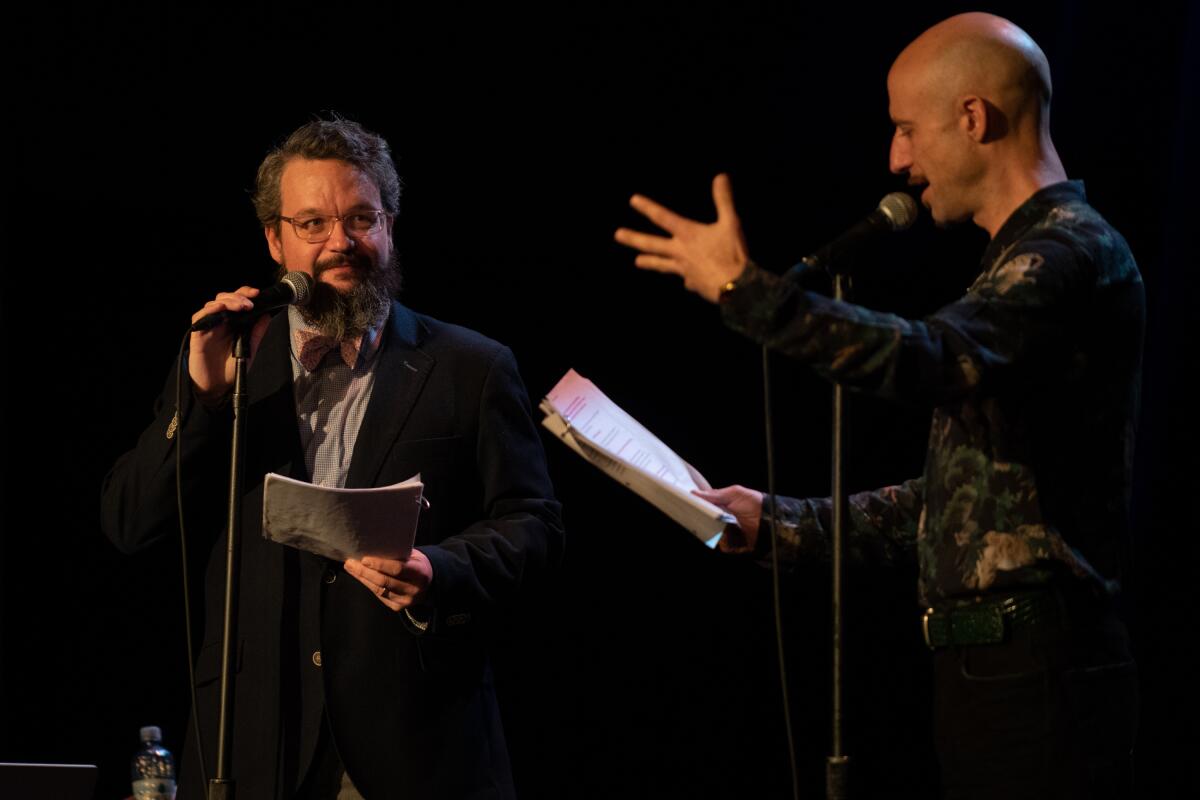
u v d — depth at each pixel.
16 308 8.87
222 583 5.06
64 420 8.95
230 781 4.42
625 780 9.52
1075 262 3.76
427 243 9.25
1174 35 7.52
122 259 8.97
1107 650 3.88
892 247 8.66
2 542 8.84
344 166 5.27
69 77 8.68
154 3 8.70
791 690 9.38
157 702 8.99
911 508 4.71
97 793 8.88
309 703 4.81
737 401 9.30
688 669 9.53
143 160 8.84
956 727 3.94
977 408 3.93
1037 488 3.84
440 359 5.30
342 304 5.12
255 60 8.83
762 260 8.80
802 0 8.66
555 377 9.34
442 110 9.02
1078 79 7.77
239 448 4.57
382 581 4.47
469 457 5.23
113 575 9.01
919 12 8.41
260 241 8.99
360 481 5.04
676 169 9.01
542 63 8.98
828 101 8.66
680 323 9.31
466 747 4.88
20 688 8.86
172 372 5.25
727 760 9.45
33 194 8.83
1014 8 7.99
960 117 4.06
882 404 9.19
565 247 9.28
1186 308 7.35
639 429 4.70
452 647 4.96
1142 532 7.44
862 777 9.17
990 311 3.66
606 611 9.59
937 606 3.99
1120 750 3.86
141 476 5.04
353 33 8.88
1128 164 7.62
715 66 8.85
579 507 9.62
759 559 4.75
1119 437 3.94
